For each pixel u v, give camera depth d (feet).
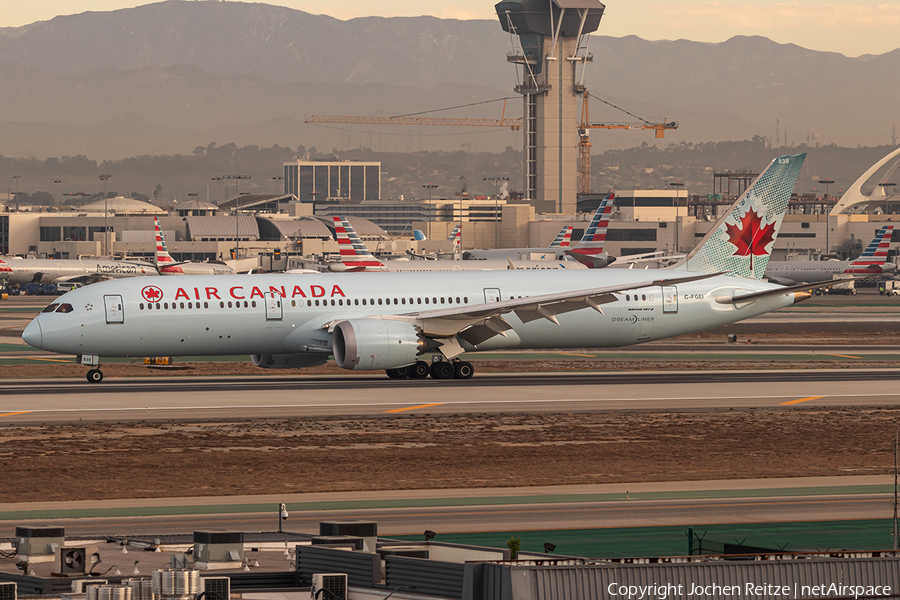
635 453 517.14
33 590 226.38
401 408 651.25
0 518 378.73
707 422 607.78
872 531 364.79
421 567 214.48
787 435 568.00
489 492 430.61
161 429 570.87
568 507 403.13
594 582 203.21
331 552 227.40
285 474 462.60
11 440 533.96
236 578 228.02
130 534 351.05
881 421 614.34
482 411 641.81
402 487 438.81
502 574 201.87
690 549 335.47
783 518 386.32
